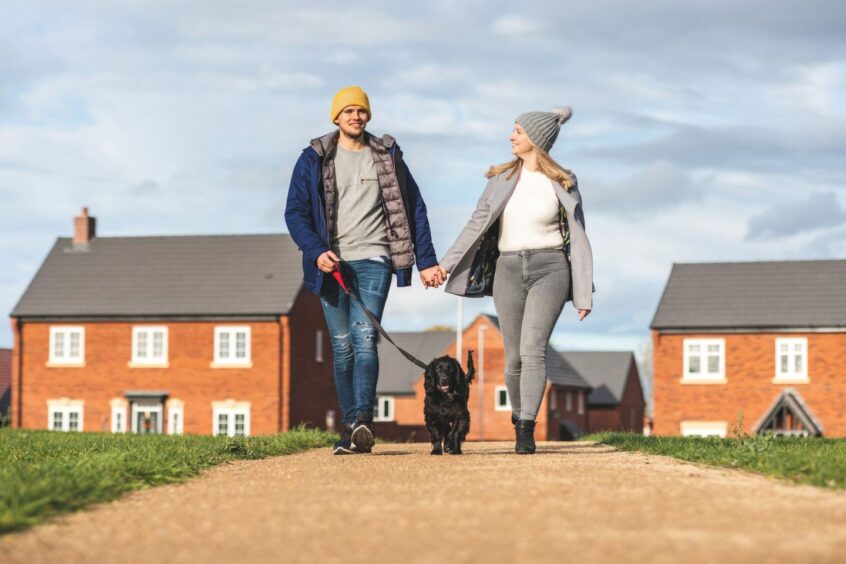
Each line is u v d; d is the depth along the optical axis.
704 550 4.37
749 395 47.47
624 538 4.68
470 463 8.52
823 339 47.03
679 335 48.31
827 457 7.89
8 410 62.59
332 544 4.71
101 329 50.81
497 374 65.25
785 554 4.26
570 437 68.69
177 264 52.62
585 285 9.93
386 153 10.10
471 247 10.16
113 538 4.98
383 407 72.56
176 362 49.94
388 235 10.10
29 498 5.67
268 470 8.28
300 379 50.44
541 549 4.46
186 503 6.14
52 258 53.91
